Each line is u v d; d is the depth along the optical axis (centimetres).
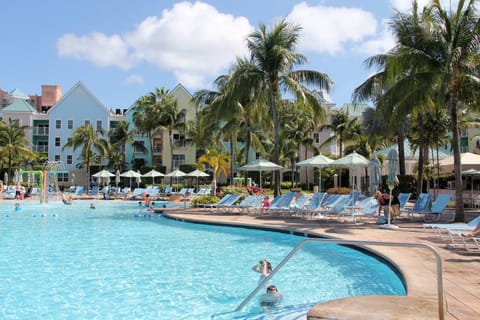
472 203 2362
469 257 858
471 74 1539
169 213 2053
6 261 988
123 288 751
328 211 1656
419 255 882
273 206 1883
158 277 833
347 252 1102
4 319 592
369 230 1313
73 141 5288
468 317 482
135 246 1204
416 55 1541
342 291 736
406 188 2977
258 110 2639
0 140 5194
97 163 5925
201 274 859
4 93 8456
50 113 6131
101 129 5819
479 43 1459
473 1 1454
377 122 3008
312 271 891
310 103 2395
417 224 1499
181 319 592
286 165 5431
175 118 5178
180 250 1139
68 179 6078
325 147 6194
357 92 2089
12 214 2294
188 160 6041
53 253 1096
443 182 3841
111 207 2841
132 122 6044
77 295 708
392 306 458
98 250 1140
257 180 5584
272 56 2258
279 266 526
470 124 3425
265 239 1333
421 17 1612
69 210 2584
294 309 631
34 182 5031
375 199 1694
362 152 4772
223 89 2988
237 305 657
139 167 5984
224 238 1359
